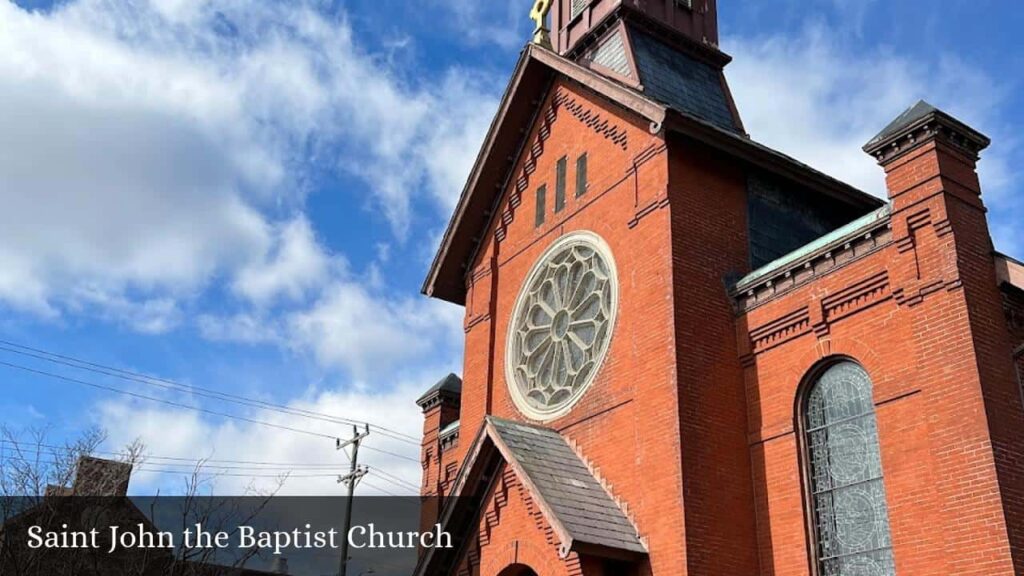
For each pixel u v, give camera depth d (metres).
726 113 24.56
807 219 20.31
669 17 25.45
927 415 13.82
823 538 15.34
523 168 23.95
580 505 16.48
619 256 19.44
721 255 18.38
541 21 23.89
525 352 21.81
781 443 16.33
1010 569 12.11
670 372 16.77
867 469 15.02
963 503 12.92
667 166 18.55
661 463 16.34
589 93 21.98
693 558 15.25
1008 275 14.21
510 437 17.91
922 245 14.58
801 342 16.56
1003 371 13.61
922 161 14.89
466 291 25.23
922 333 14.22
